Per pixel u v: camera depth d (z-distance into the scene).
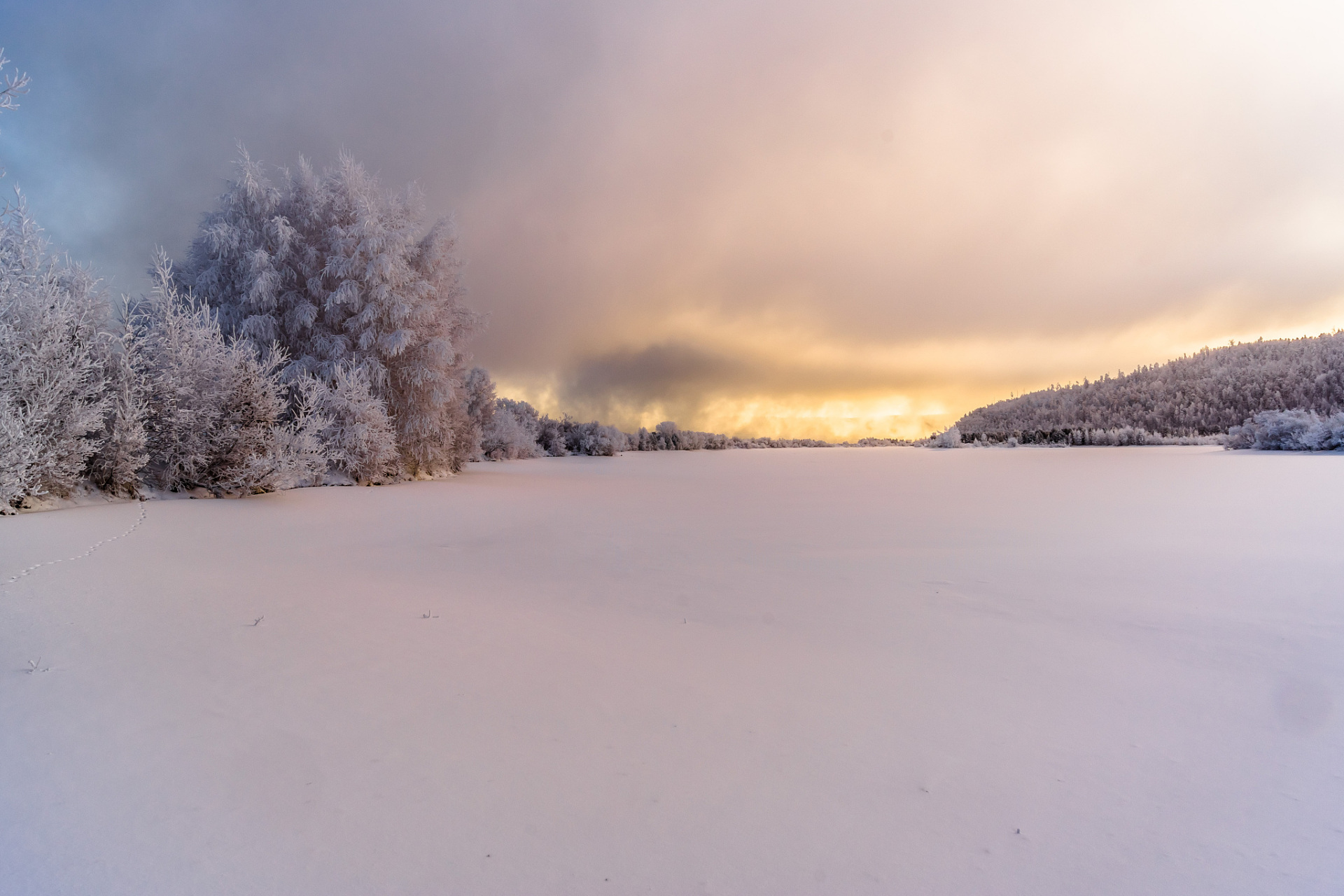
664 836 1.53
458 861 1.41
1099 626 3.41
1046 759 1.96
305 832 1.51
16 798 1.62
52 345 6.41
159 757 1.84
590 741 2.03
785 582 4.54
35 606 3.26
